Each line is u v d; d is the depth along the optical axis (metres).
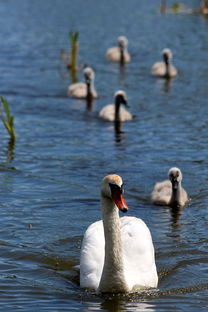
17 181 18.45
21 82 33.19
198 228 15.60
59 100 30.02
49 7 60.34
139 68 37.28
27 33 46.62
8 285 12.37
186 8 58.28
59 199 17.08
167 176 19.17
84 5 61.47
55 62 38.28
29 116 26.62
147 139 23.22
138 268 12.31
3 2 64.25
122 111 26.66
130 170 19.67
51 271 13.09
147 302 11.62
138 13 55.97
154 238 14.92
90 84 30.86
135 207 17.20
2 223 15.40
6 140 22.86
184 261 13.65
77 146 22.27
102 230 12.84
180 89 31.58
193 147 22.05
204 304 11.55
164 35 45.72
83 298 11.79
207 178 19.08
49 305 11.42
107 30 48.03
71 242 14.49
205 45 42.19
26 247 14.16
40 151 21.52
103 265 12.04
